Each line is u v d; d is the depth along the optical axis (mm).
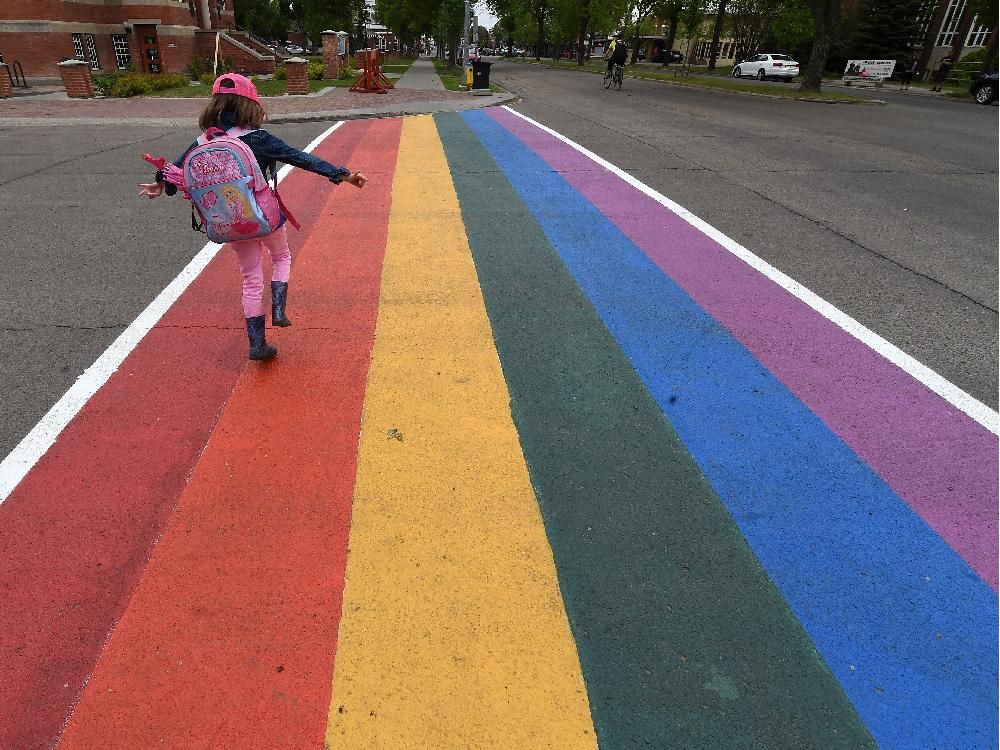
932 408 3311
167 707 1819
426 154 9609
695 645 2031
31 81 23906
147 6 25344
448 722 1795
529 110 15781
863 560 2363
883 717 1832
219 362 3586
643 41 69750
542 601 2168
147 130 12070
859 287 4898
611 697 1870
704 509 2588
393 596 2172
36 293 4449
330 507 2547
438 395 3318
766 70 38719
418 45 83250
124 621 2062
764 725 1804
